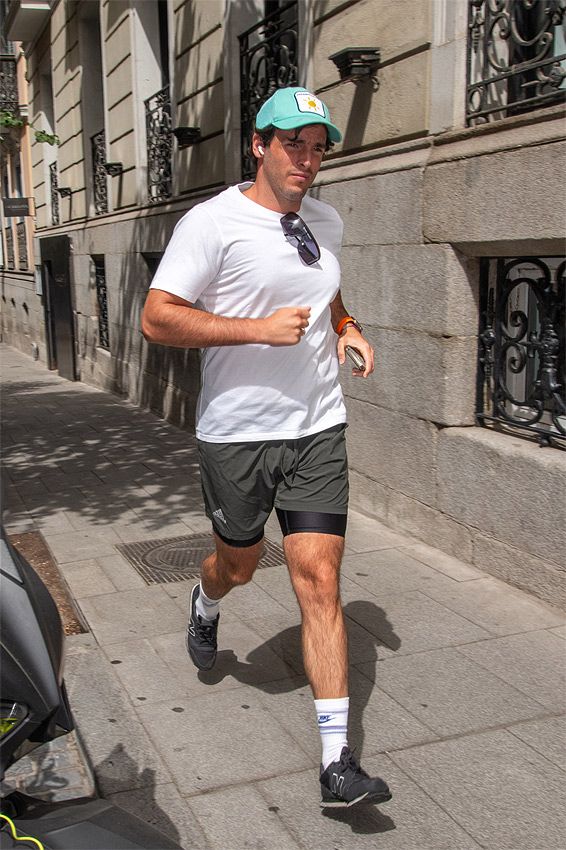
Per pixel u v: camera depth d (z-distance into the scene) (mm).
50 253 16188
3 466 7820
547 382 4316
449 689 3418
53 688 1457
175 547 5309
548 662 3641
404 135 5195
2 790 1697
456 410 4863
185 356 9438
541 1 4535
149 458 8086
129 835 1616
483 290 4777
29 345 20297
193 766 2916
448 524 4910
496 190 4301
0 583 1499
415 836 2562
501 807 2691
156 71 10547
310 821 2633
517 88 4699
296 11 7020
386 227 5246
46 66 16656
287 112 2510
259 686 3465
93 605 4344
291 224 2641
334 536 2680
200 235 2570
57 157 16094
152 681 3510
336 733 2475
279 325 2475
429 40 4914
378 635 3912
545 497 4160
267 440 2711
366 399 5617
